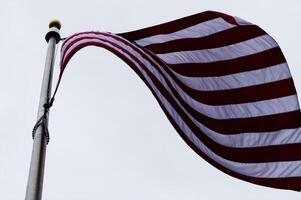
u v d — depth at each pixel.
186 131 18.44
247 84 19.95
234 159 18.48
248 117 19.28
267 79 19.97
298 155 18.45
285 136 18.86
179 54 20.48
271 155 18.52
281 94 19.66
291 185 17.88
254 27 20.70
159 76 18.78
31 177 13.77
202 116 19.12
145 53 19.00
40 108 16.09
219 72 20.20
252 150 18.64
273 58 20.28
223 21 20.95
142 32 20.91
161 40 20.80
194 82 19.88
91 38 18.05
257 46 20.56
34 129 15.08
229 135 18.95
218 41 20.78
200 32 20.94
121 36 20.53
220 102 19.59
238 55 20.50
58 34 20.33
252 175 18.14
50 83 17.75
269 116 19.27
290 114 19.22
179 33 20.98
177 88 19.17
